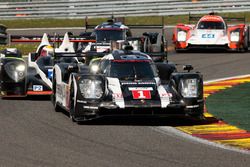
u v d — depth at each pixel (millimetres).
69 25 127312
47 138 32750
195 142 32125
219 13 125812
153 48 72500
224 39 81062
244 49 83375
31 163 27234
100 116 36406
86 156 28625
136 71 39156
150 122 37844
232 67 67938
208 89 53156
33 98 48312
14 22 131875
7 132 34312
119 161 27672
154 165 27016
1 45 98500
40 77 47938
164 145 31250
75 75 38156
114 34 74312
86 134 33906
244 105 45062
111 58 40250
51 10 131750
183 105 36969
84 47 72250
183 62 72938
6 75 47406
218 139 33031
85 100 36719
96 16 129875
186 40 82188
